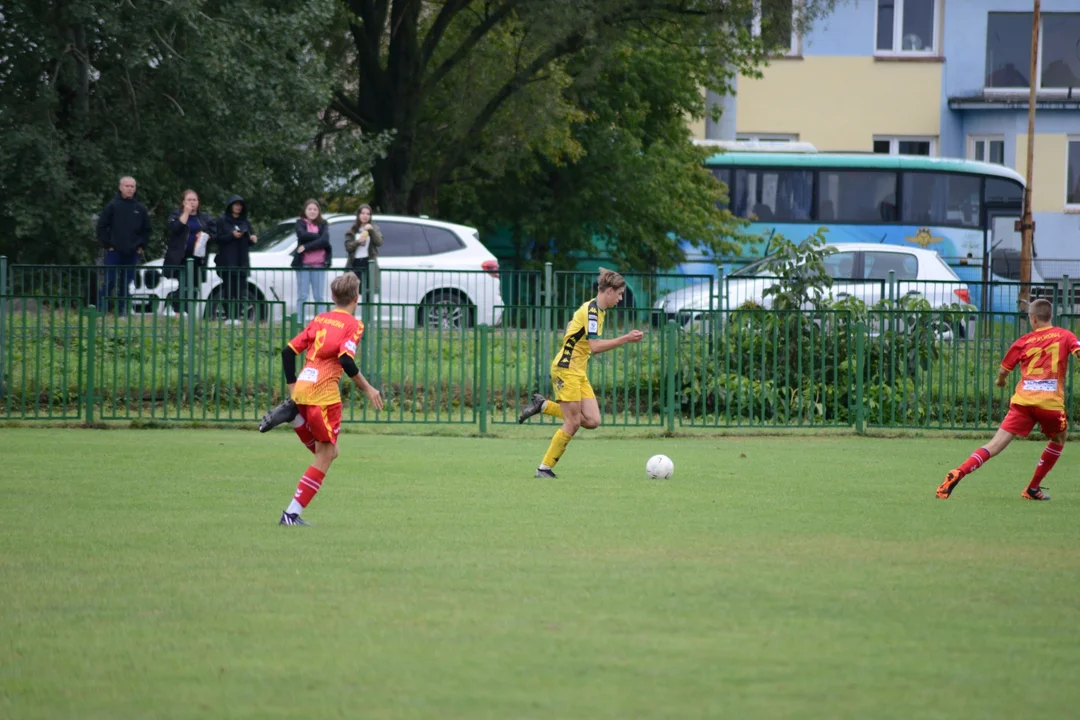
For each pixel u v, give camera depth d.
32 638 21.91
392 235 86.19
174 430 61.91
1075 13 163.75
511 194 127.62
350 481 43.47
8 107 96.62
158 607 24.16
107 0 94.00
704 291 78.88
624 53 120.69
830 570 28.06
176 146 100.00
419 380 66.75
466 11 123.44
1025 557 29.92
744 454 54.88
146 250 84.94
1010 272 130.88
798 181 128.25
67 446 53.41
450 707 18.22
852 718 17.81
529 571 27.67
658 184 125.50
